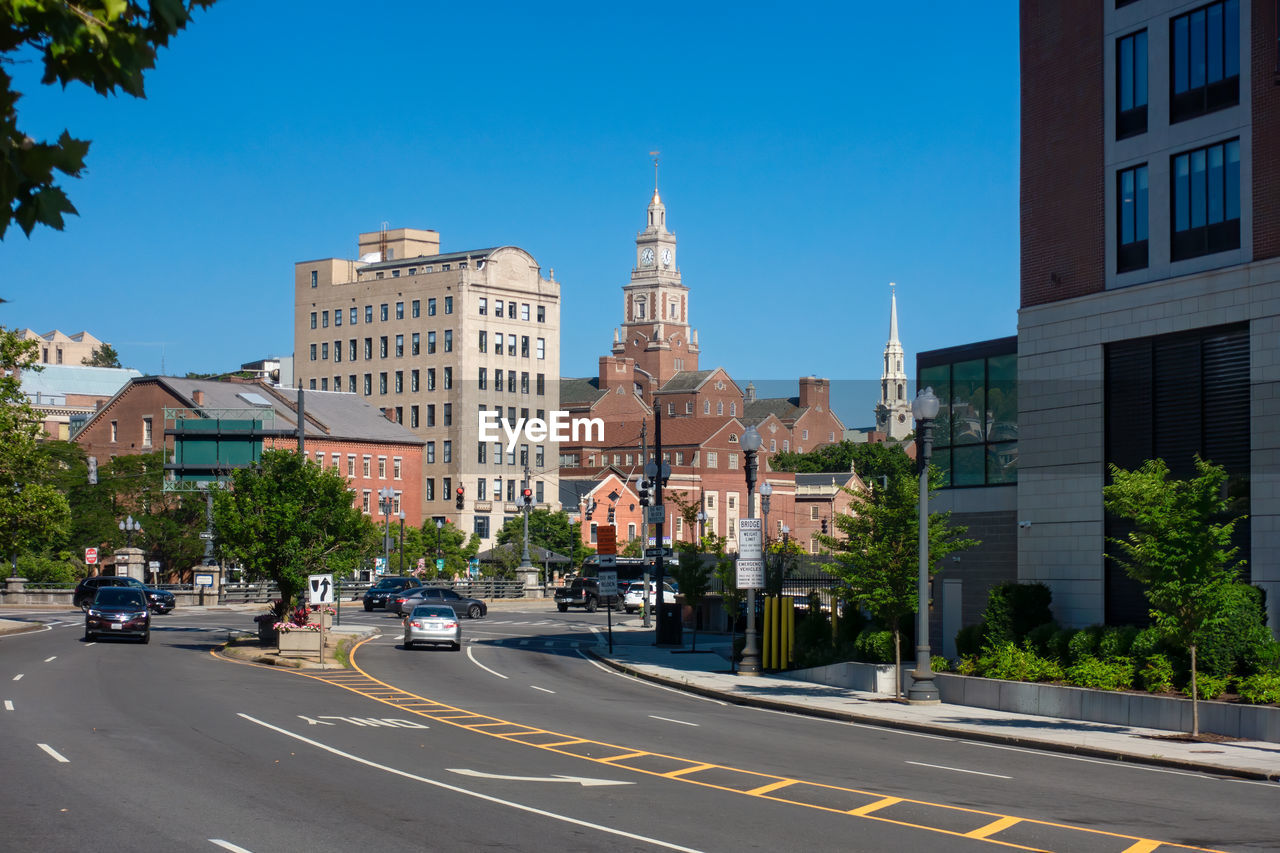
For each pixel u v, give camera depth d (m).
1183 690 25.77
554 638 55.25
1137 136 31.88
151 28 4.44
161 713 25.45
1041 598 32.59
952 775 19.56
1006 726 25.89
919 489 30.91
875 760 21.22
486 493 132.62
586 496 117.06
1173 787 18.72
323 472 45.31
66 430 142.75
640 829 14.32
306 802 15.75
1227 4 29.81
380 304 140.00
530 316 139.38
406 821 14.58
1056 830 14.80
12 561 81.69
